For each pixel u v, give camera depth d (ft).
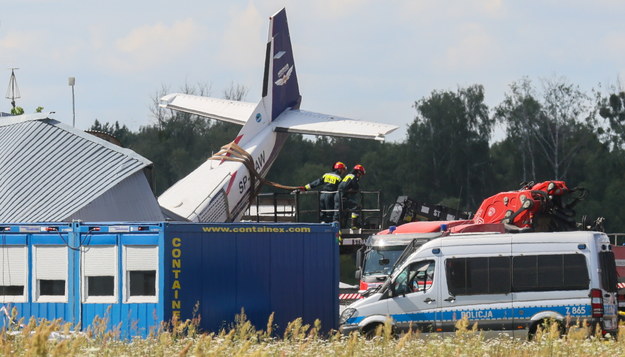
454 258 197.98
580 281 193.88
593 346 148.36
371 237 276.21
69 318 183.32
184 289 180.24
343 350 139.64
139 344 137.18
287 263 194.08
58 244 185.37
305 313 196.03
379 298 200.54
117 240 181.88
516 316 194.18
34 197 260.83
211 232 184.03
